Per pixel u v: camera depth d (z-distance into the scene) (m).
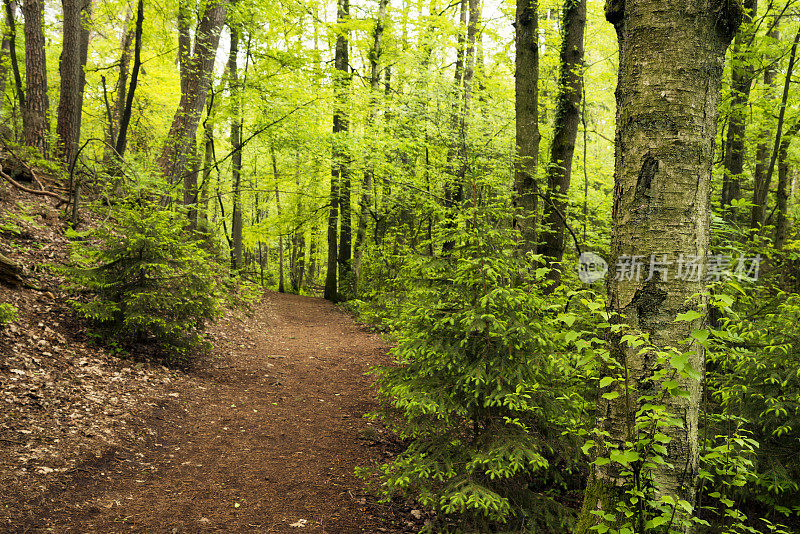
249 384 6.84
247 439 5.14
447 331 3.67
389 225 16.52
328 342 10.18
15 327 5.44
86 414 4.64
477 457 3.23
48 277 6.80
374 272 12.34
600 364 2.46
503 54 11.28
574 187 9.96
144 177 8.72
